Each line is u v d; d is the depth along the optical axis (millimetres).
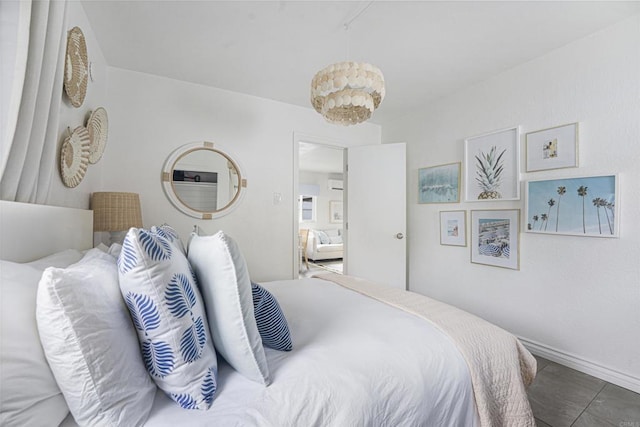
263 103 2996
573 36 1938
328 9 1714
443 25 1846
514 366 1108
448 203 2916
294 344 1056
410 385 885
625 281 1749
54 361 575
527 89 2264
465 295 2732
